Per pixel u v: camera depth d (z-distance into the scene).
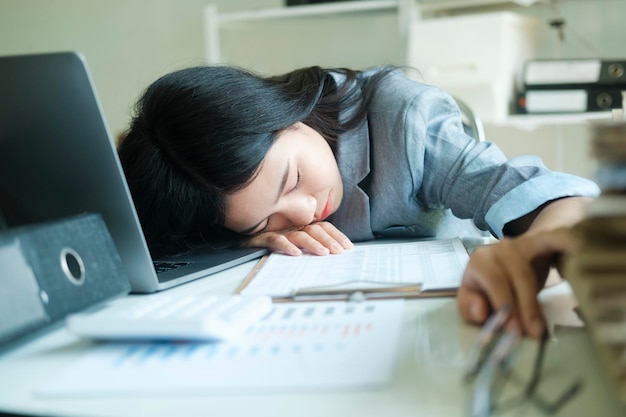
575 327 0.47
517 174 0.86
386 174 1.04
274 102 0.90
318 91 1.01
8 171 0.68
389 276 0.66
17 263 0.52
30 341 0.54
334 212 1.06
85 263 0.60
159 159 0.90
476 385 0.37
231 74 0.91
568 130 1.98
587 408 0.35
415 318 0.52
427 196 1.04
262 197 0.87
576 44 1.95
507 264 0.49
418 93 1.07
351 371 0.41
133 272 0.69
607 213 0.37
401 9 1.85
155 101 0.89
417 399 0.38
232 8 2.41
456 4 1.85
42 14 2.76
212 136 0.84
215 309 0.53
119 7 2.61
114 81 2.67
